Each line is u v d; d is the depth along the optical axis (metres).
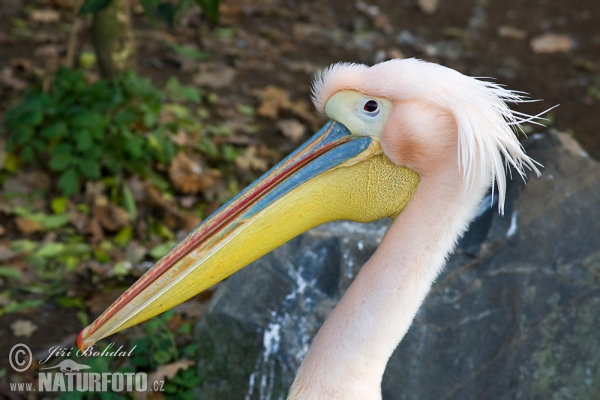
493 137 2.95
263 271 4.54
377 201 3.16
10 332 5.07
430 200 3.05
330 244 4.55
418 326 4.20
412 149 3.01
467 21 9.88
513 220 4.46
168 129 6.51
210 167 6.77
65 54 7.87
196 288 3.11
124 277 5.59
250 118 7.54
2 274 5.51
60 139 6.39
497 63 9.01
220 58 8.43
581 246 4.47
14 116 6.41
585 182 4.63
